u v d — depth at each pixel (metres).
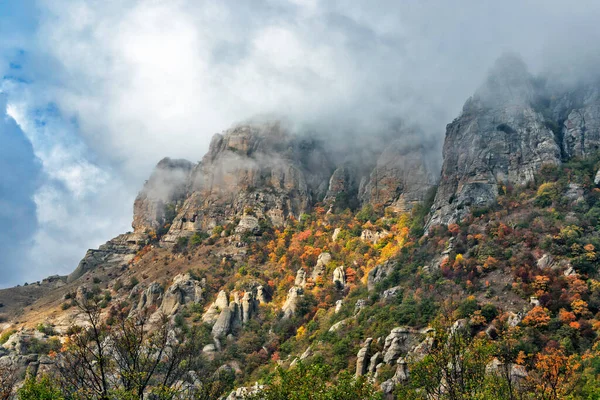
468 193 156.25
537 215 130.88
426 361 55.25
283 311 157.25
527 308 98.50
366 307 127.38
